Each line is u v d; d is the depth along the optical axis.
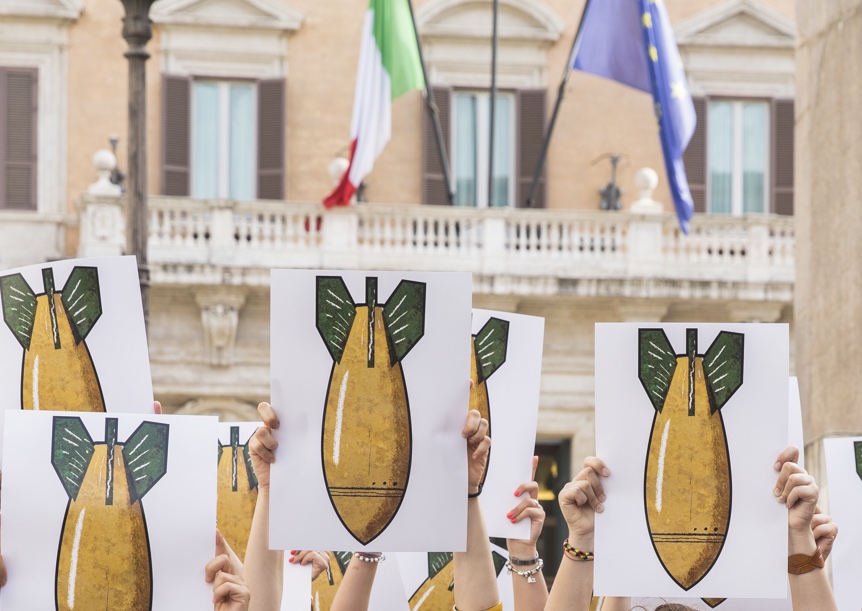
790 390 4.84
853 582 4.95
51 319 4.12
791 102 24.23
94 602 3.75
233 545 5.07
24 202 22.92
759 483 4.05
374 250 22.39
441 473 4.00
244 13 23.52
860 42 6.49
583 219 22.62
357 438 4.00
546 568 22.75
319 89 23.66
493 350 5.07
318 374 4.00
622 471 4.06
